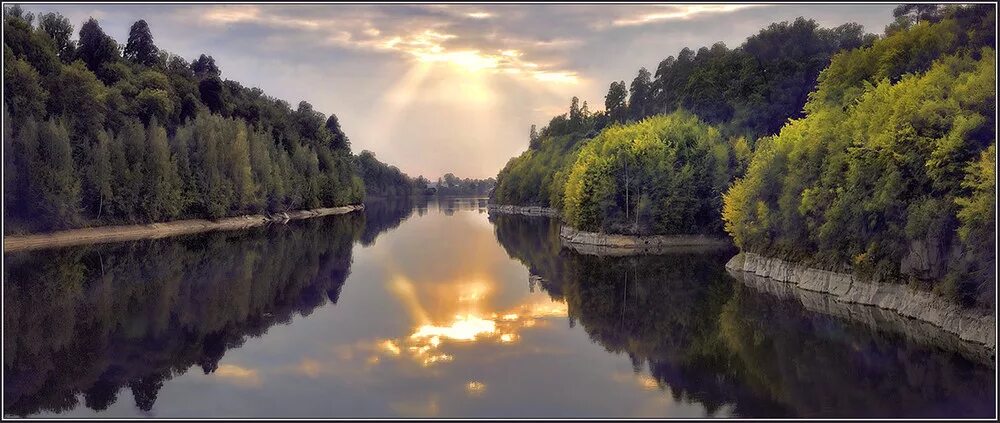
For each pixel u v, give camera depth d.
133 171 106.88
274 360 35.06
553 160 195.50
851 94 63.19
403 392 30.09
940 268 38.19
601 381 31.56
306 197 170.50
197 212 122.62
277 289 56.47
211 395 29.70
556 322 43.97
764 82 127.31
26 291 53.12
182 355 36.03
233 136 135.75
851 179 44.44
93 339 39.16
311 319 44.78
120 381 31.81
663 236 89.81
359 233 116.31
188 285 57.66
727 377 31.83
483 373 32.78
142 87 146.00
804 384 30.42
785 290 53.25
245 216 136.75
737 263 65.00
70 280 58.88
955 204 36.59
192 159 123.38
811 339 37.94
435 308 48.78
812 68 124.06
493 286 58.81
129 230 103.50
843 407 27.58
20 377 32.31
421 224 143.00
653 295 53.12
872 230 44.19
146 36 181.25
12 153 86.69
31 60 112.94
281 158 160.50
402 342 38.66
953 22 61.69
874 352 34.81
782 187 57.28
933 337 36.78
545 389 30.48
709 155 90.31
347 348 37.28
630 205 92.62
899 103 41.59
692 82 140.00
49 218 90.75
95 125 111.50
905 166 40.75
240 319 44.62
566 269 69.12
